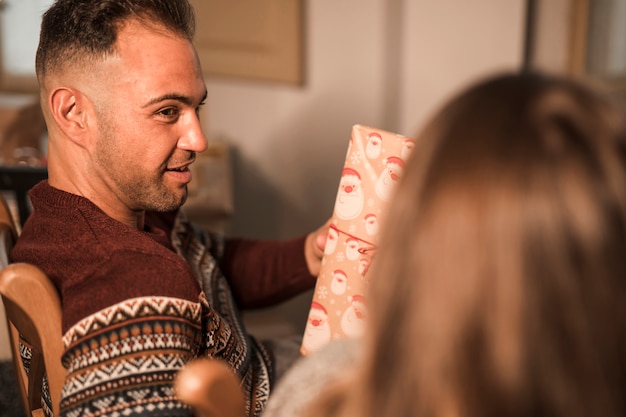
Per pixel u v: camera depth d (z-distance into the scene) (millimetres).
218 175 2297
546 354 294
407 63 2477
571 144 297
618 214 293
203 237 1006
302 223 2717
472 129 314
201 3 2416
